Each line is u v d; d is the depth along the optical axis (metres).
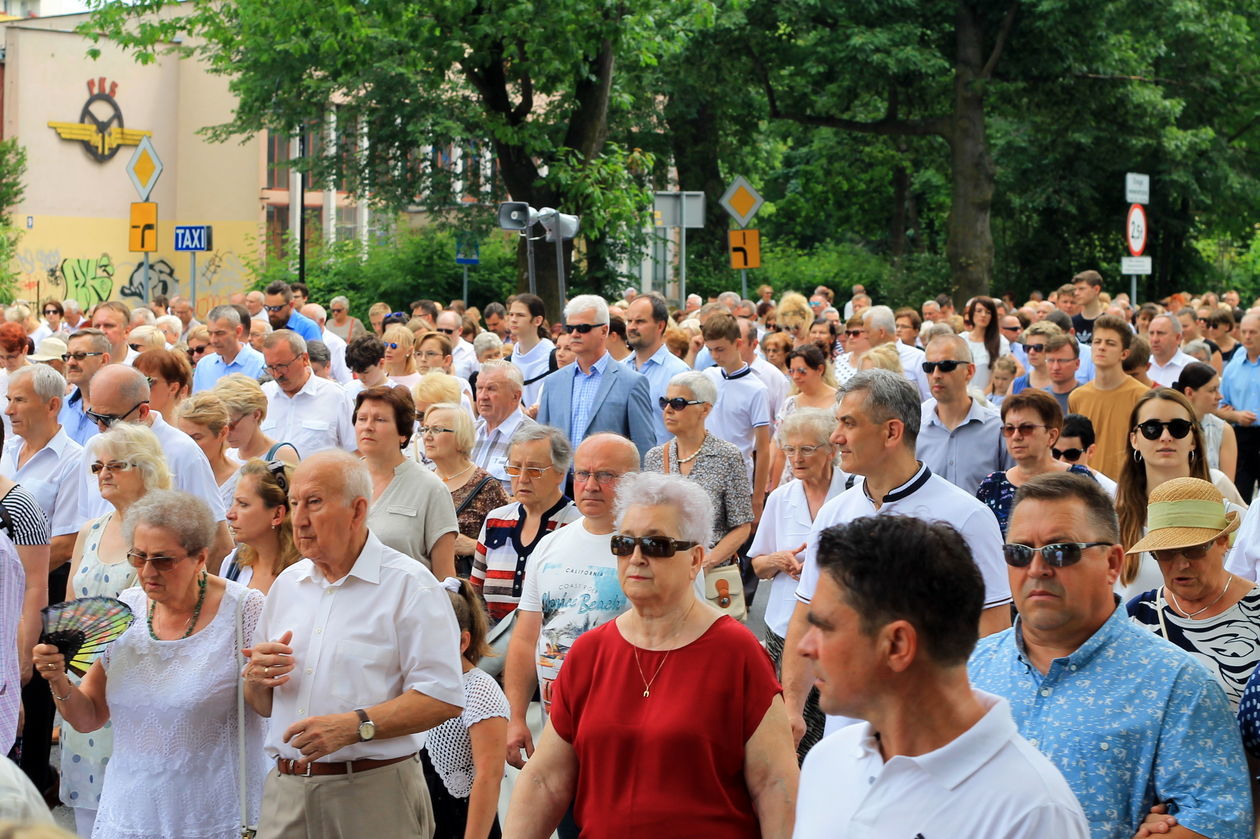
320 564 4.42
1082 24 28.72
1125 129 32.69
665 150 31.52
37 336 16.81
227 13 22.84
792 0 28.61
